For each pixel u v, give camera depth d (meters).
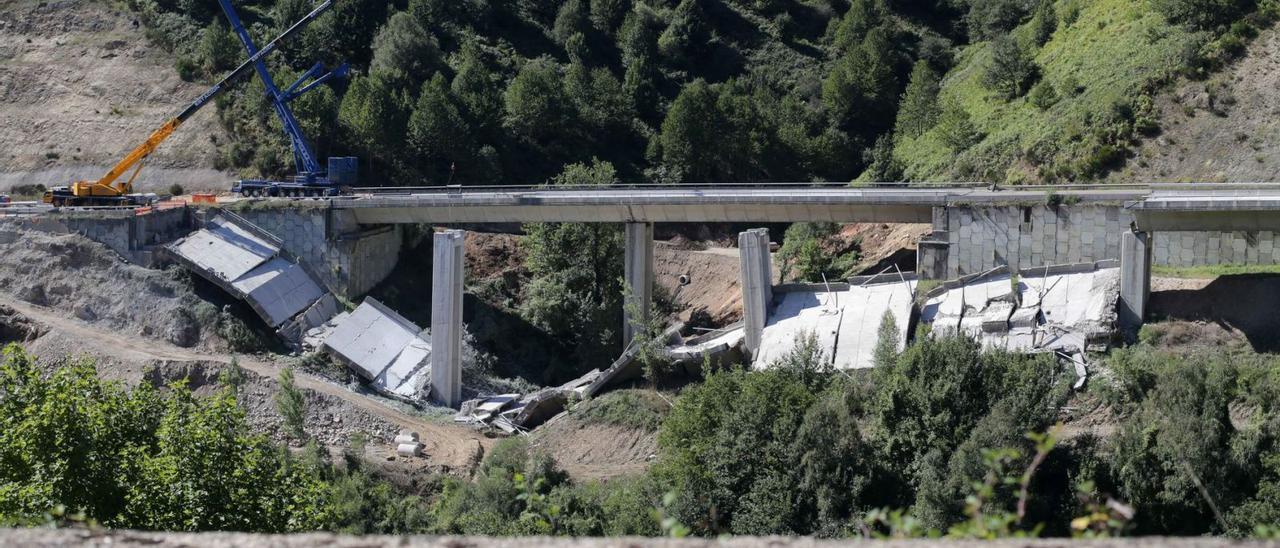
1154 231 76.06
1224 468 56.19
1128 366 68.19
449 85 128.62
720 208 89.12
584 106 129.25
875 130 135.12
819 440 60.38
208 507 42.09
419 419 80.94
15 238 91.19
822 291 85.19
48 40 132.00
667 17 149.38
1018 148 110.56
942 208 84.19
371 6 140.50
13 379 44.91
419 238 106.69
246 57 128.88
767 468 60.75
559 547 20.00
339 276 95.44
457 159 117.62
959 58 144.25
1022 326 76.06
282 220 96.31
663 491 60.22
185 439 42.97
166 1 137.75
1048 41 131.50
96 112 124.25
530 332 99.00
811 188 93.62
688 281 106.50
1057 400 63.09
